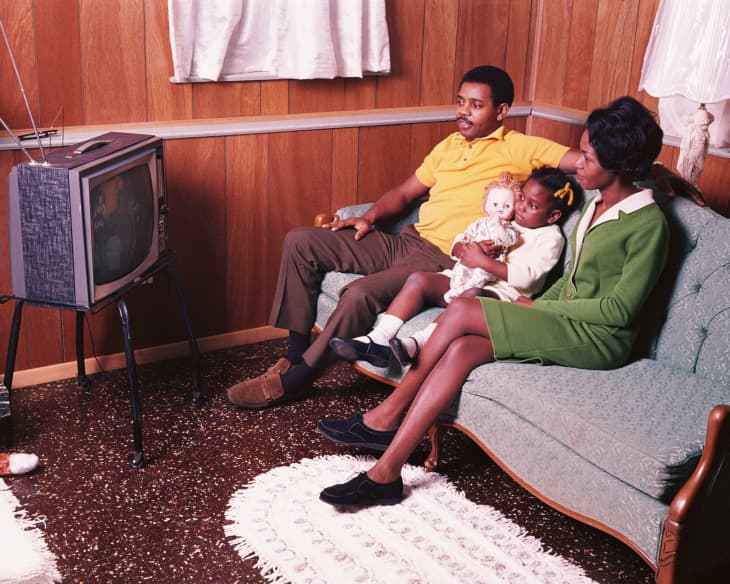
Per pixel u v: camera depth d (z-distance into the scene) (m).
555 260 2.45
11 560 1.93
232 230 3.06
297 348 2.76
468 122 2.69
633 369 2.17
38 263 2.24
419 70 3.30
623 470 1.84
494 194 2.49
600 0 3.19
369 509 2.20
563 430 1.97
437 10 3.25
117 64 2.73
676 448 1.79
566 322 2.18
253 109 3.02
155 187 2.48
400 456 2.18
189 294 3.04
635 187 2.22
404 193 2.90
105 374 2.91
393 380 2.46
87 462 2.39
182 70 2.81
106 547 2.04
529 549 2.06
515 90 3.55
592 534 2.15
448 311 2.23
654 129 2.12
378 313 2.56
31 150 2.57
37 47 2.59
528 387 2.06
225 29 2.80
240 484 2.31
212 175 2.95
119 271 2.35
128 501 2.22
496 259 2.45
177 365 3.01
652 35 2.45
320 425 2.34
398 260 2.76
